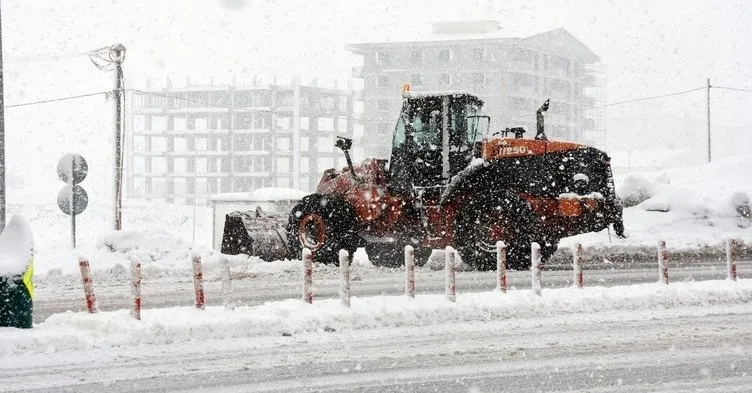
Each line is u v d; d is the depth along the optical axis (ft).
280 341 41.75
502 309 48.26
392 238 71.41
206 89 293.02
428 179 71.15
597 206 70.49
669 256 84.33
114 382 34.22
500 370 36.06
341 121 307.58
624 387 33.30
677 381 34.19
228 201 90.79
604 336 43.01
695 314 49.16
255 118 289.94
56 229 147.13
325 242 73.41
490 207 70.08
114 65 103.76
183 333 42.16
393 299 49.32
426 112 71.36
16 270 42.22
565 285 60.80
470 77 318.24
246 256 75.97
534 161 70.79
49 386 33.60
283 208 83.41
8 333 40.63
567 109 346.74
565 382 34.09
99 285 64.64
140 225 157.07
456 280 64.28
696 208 105.19
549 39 333.83
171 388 33.30
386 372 35.78
